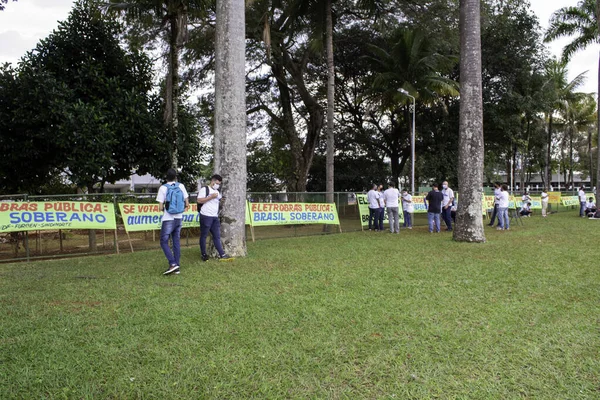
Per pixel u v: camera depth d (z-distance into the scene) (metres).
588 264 7.64
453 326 4.31
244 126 8.90
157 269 7.41
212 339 3.94
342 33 23.17
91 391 3.00
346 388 3.07
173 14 12.54
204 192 8.23
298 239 12.52
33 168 11.62
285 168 31.36
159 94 13.53
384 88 22.80
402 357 3.57
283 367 3.39
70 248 11.77
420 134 25.83
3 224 8.48
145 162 12.23
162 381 3.14
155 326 4.27
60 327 4.27
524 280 6.37
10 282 6.34
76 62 11.78
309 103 22.27
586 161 56.91
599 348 3.74
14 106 10.38
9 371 3.28
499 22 23.14
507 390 3.03
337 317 4.57
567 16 24.70
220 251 8.39
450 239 12.06
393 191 14.17
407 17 20.78
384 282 6.28
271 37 18.25
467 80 11.45
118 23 12.52
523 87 24.89
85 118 10.20
